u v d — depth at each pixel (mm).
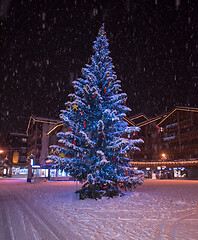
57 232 5227
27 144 62250
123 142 10234
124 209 8133
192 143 44281
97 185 10758
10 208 8633
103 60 13031
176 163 41438
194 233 5086
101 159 10453
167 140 49875
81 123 11906
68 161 10961
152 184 24078
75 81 12109
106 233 5090
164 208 8336
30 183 28594
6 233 5215
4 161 61281
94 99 11359
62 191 15555
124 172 11664
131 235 4934
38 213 7531
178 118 48000
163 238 4719
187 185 21953
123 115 11727
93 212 7570
